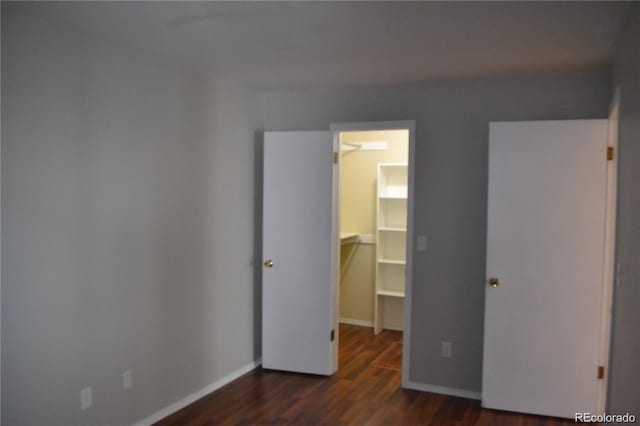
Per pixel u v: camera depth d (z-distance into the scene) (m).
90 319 2.83
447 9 2.33
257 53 3.13
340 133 4.20
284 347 4.25
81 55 2.73
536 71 3.48
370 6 2.30
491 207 3.52
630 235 2.06
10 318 2.40
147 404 3.25
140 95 3.13
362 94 4.09
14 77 2.38
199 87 3.65
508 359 3.52
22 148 2.43
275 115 4.39
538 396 3.47
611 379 2.54
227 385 3.98
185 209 3.54
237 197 4.12
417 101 3.92
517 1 2.21
